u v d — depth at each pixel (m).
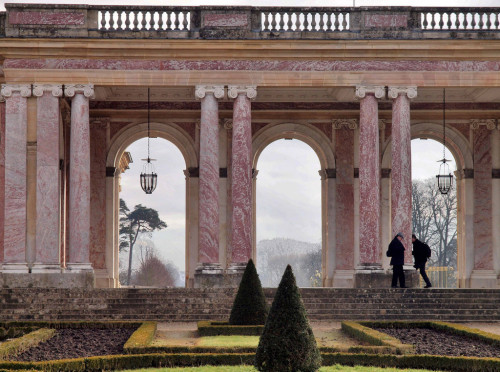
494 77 48.28
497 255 56.12
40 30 46.81
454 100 56.12
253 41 47.38
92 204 54.81
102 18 47.44
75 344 31.84
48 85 47.09
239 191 47.81
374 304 41.84
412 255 47.91
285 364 24.77
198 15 47.78
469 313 41.53
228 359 28.17
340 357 28.33
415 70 48.16
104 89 51.50
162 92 54.88
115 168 55.50
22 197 46.66
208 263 47.25
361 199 48.12
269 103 55.81
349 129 56.19
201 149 47.75
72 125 47.16
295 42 47.53
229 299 42.03
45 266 46.28
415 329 37.53
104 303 41.44
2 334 34.22
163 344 31.23
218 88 47.72
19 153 46.81
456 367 27.45
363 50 47.81
